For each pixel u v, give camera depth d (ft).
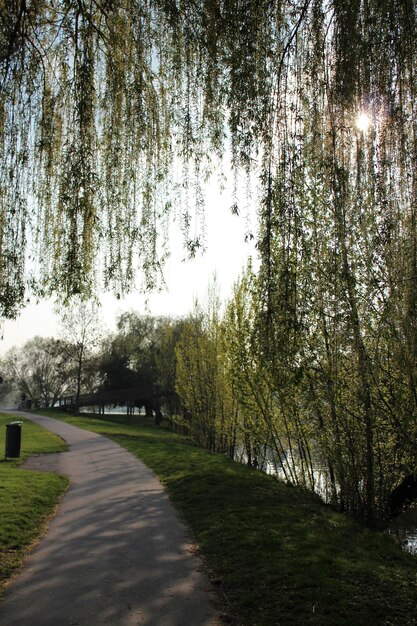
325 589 17.74
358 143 16.51
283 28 16.35
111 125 17.31
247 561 20.54
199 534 24.89
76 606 15.89
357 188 16.46
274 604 16.37
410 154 15.89
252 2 15.62
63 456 55.11
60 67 17.69
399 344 26.27
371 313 27.04
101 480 40.60
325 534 26.32
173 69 16.90
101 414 177.27
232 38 15.70
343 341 27.91
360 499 34.50
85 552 21.57
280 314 15.69
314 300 16.53
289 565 20.15
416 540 34.04
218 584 18.12
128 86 17.19
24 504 29.22
